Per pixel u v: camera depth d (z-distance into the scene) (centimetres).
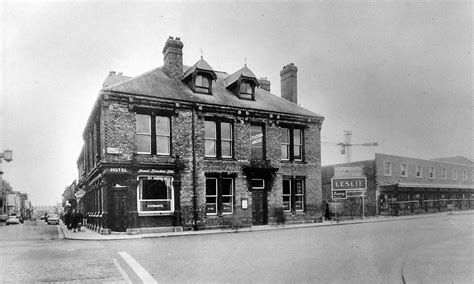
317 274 837
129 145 2009
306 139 2627
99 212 2273
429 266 859
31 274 900
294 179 2542
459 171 4231
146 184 2056
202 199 2170
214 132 2288
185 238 1697
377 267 912
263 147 2439
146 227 2011
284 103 2725
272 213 2411
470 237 1412
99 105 2125
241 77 2472
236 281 778
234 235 1788
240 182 2305
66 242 1688
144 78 2230
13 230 2959
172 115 2142
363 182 2981
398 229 1830
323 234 1705
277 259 1035
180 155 2139
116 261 1071
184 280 795
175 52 2402
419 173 3753
